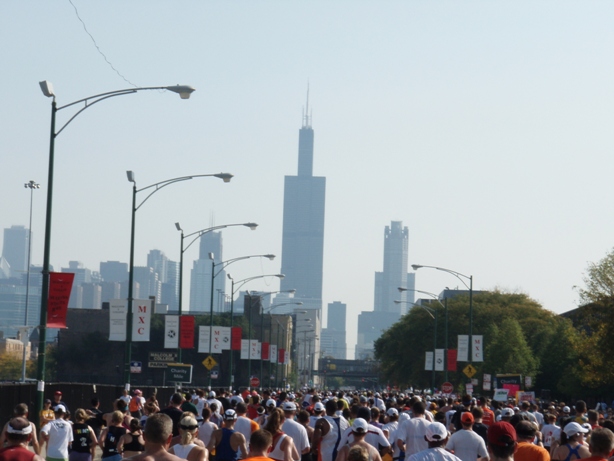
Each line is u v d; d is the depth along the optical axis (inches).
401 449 676.1
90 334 5172.2
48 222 1031.6
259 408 975.0
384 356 4886.8
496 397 2023.9
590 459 420.5
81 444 748.6
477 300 4601.4
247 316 6082.7
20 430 364.5
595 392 3307.1
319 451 733.9
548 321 4338.1
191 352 5024.6
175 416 748.0
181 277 2116.1
